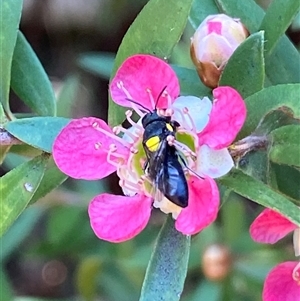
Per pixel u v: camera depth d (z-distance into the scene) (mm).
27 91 52
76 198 81
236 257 75
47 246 84
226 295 75
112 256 81
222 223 76
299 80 50
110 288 86
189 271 79
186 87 51
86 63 84
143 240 81
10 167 73
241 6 50
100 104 103
